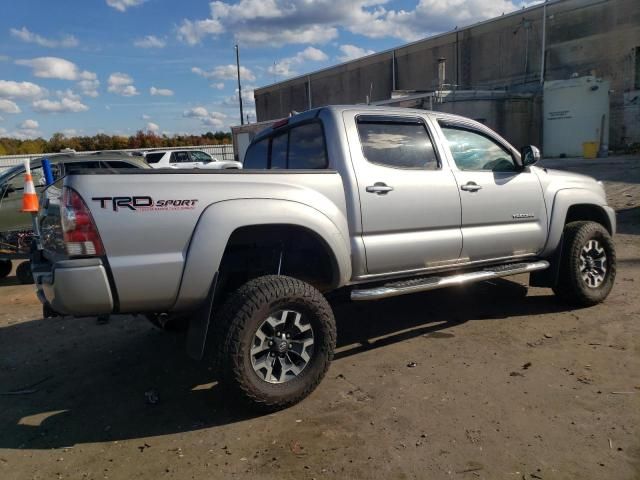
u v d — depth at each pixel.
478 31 41.00
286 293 3.44
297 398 3.53
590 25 33.69
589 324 4.83
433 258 4.38
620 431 3.11
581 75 34.19
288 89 63.66
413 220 4.22
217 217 3.35
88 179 3.11
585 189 5.46
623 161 23.45
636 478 2.70
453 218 4.45
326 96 57.53
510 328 4.83
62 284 3.05
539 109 31.28
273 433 3.26
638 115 31.77
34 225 4.05
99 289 3.10
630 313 5.07
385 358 4.31
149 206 3.20
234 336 3.30
